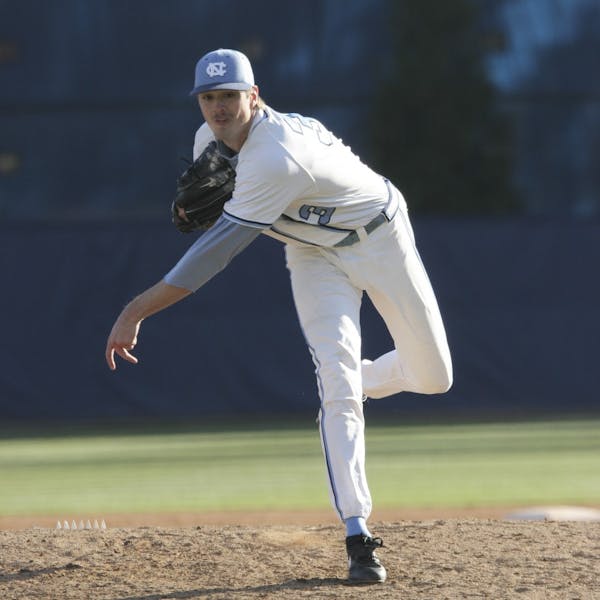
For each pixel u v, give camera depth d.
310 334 14.33
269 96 70.31
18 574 15.15
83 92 68.81
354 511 14.02
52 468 35.31
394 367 15.66
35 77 68.75
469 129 70.62
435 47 70.69
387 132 70.19
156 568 15.30
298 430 46.09
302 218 14.02
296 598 13.54
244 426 48.31
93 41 69.00
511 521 18.23
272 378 52.12
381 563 15.33
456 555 15.73
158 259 51.31
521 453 37.22
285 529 17.80
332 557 15.77
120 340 13.45
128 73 69.00
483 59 71.44
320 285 14.39
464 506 25.12
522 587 13.95
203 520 22.67
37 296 51.09
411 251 14.60
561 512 21.00
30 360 51.09
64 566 15.48
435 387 15.47
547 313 52.72
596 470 32.62
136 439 44.06
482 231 52.50
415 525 17.92
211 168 14.22
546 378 52.78
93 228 51.19
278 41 70.31
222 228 13.35
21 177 68.88
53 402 51.12
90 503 27.05
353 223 14.16
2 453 40.19
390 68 70.88
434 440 41.78
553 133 72.00
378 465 34.44
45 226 51.19
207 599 13.62
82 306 51.19
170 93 69.06
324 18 70.50
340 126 70.75
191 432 46.34
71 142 68.94
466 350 52.56
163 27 69.25
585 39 72.12
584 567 15.02
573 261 52.88
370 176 14.32
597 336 52.94
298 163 13.30
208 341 52.00
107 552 16.23
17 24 68.75
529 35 71.88
